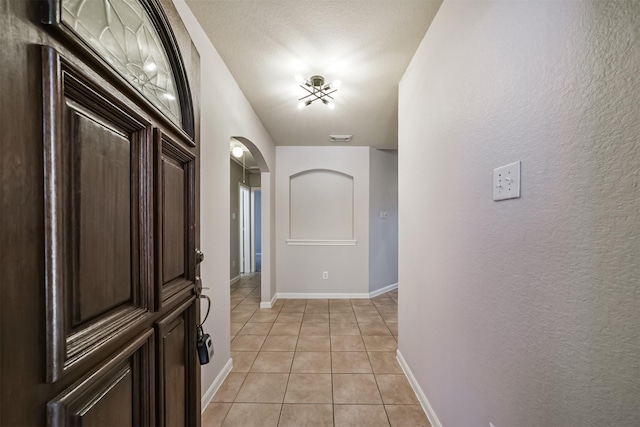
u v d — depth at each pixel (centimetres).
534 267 77
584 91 61
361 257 411
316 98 228
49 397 48
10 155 42
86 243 58
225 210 196
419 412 163
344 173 410
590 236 60
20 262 43
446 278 133
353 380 196
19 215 43
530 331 78
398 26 153
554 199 70
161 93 98
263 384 191
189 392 109
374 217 420
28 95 45
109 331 63
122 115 68
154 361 81
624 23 53
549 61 71
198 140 124
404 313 206
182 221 106
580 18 62
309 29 156
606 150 57
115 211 68
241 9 142
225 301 198
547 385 72
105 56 70
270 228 371
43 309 47
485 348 101
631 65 52
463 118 116
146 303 78
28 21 45
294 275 411
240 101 226
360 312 346
